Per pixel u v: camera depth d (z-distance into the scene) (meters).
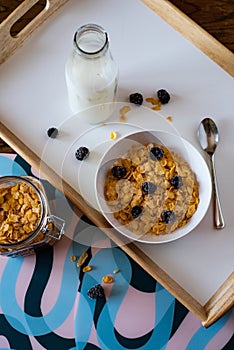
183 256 0.62
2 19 0.78
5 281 0.66
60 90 0.66
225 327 0.64
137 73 0.67
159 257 0.62
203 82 0.67
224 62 0.67
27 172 0.69
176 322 0.65
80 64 0.60
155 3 0.68
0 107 0.65
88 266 0.66
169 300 0.65
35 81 0.66
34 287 0.66
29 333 0.65
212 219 0.63
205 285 0.61
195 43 0.68
